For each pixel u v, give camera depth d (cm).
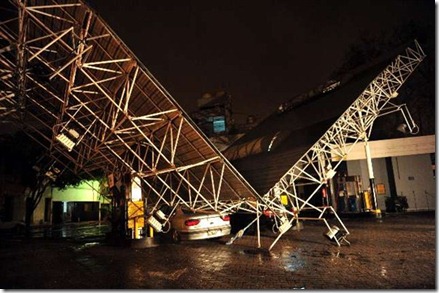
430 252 777
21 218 2484
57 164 2175
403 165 2184
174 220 1153
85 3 686
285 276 621
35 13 764
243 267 713
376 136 2602
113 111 970
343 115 1208
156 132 1020
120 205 1229
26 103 1222
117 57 816
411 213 1941
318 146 1133
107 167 1459
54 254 973
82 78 1016
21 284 611
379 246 890
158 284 594
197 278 629
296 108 1734
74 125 1273
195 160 1024
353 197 2089
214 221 1125
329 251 859
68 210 3169
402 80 1488
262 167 1242
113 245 1155
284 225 973
